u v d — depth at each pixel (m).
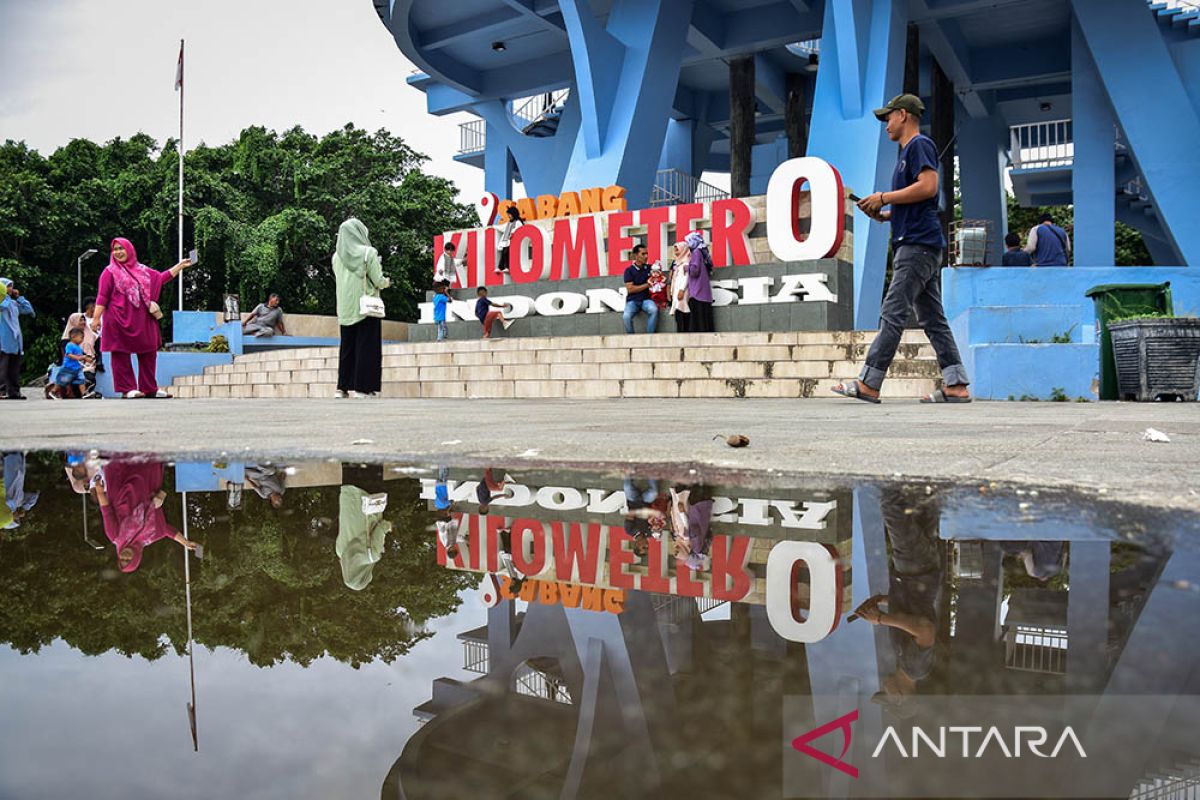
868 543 1.09
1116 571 0.86
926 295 5.84
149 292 9.51
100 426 4.07
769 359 9.92
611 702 0.51
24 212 31.20
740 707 0.48
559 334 14.28
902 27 14.77
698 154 24.86
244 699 0.53
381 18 17.86
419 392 11.56
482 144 27.89
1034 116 24.22
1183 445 2.43
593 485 1.74
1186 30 14.77
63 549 1.15
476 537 1.23
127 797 0.37
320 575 0.97
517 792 0.36
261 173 34.22
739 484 1.70
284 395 12.90
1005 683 0.51
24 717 0.50
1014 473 1.74
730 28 19.25
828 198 11.93
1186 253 13.21
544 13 18.22
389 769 0.40
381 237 34.09
